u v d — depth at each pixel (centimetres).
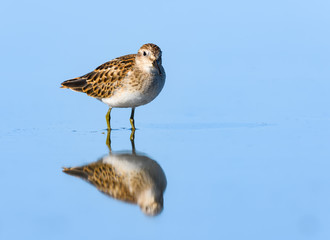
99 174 1222
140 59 1647
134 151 1421
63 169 1257
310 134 1559
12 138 1570
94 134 1644
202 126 1719
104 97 1734
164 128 1709
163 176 1201
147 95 1683
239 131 1627
